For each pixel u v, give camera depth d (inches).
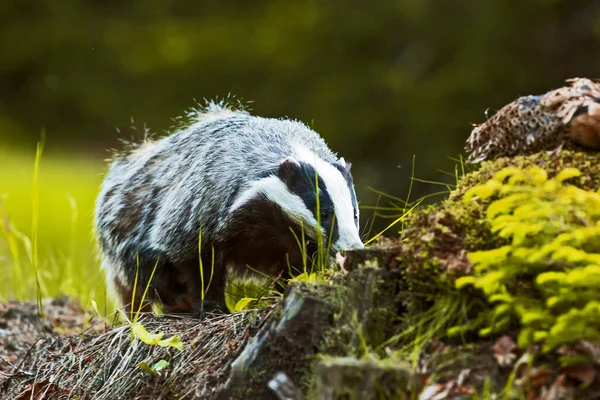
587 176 303.3
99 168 1460.4
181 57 1718.8
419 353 275.6
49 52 1829.5
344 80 1284.4
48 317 487.5
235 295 438.0
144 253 445.4
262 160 410.3
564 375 258.2
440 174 1040.2
